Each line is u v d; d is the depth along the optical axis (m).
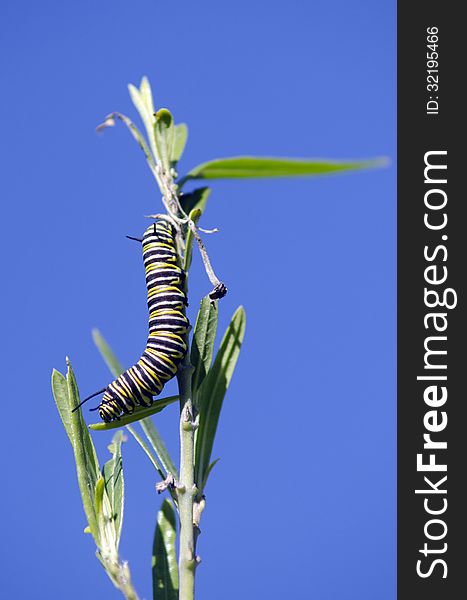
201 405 0.45
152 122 0.46
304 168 0.43
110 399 0.45
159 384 0.45
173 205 0.45
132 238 0.46
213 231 0.45
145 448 0.45
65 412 0.44
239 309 0.45
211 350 0.45
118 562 0.43
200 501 0.44
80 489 0.43
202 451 0.44
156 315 0.45
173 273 0.45
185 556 0.44
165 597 0.44
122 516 0.44
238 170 0.44
